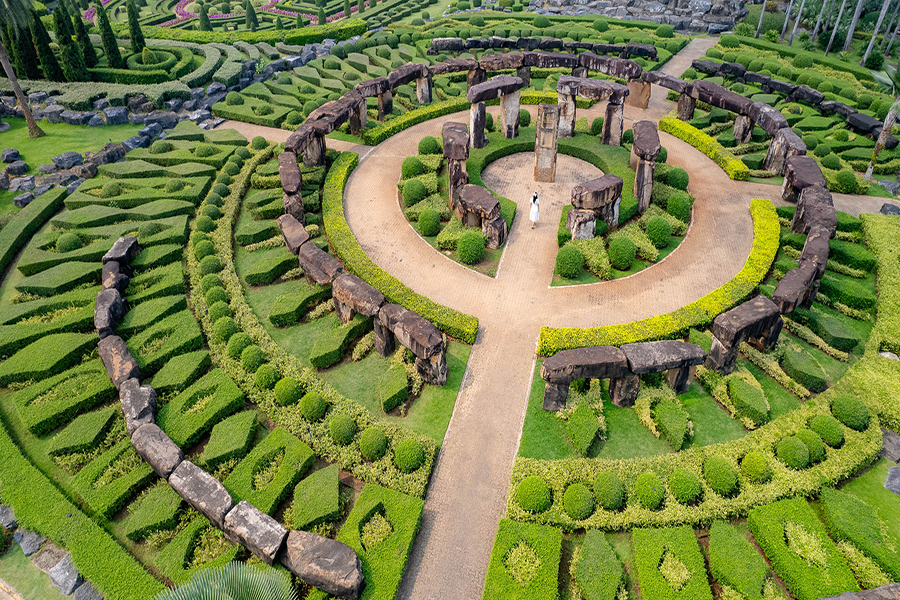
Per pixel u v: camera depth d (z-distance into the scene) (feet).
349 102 116.37
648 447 60.70
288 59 155.63
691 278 83.51
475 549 52.03
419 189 98.02
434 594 48.96
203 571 37.04
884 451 60.18
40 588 49.55
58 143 119.85
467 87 146.61
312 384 66.18
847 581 47.57
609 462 56.95
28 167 110.32
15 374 67.10
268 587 35.65
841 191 106.11
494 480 57.62
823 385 66.28
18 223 93.97
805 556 49.29
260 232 90.84
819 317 74.54
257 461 57.47
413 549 52.16
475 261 86.28
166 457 55.36
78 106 128.06
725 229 94.43
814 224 84.48
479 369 69.62
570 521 52.60
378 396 66.44
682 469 55.31
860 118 121.19
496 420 63.57
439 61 155.43
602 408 63.87
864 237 91.71
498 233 88.38
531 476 54.90
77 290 80.59
